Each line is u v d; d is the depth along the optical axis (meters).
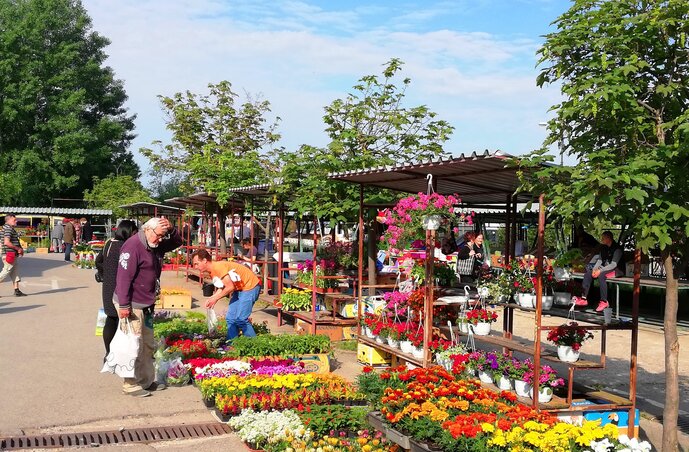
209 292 15.23
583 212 5.38
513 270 8.17
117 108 64.12
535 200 6.74
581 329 6.86
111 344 7.66
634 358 6.99
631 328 7.02
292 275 15.82
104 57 63.47
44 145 55.66
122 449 6.16
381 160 15.70
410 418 5.57
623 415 7.06
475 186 9.41
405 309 9.62
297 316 12.56
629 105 5.66
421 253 9.52
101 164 57.59
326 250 12.70
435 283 9.70
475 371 7.77
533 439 5.03
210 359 8.94
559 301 7.75
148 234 7.77
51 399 7.58
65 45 56.25
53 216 42.06
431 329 8.55
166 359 9.05
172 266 25.88
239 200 19.00
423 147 17.42
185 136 28.66
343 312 12.20
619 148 5.84
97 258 9.55
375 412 6.11
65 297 16.88
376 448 5.91
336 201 12.17
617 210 5.31
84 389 8.05
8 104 52.38
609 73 5.57
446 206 8.48
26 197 52.25
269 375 8.05
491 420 5.33
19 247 17.06
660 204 5.24
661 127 5.58
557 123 6.09
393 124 16.77
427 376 6.44
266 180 18.97
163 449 6.22
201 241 24.66
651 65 5.96
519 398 6.97
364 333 10.48
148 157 28.95
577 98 5.77
